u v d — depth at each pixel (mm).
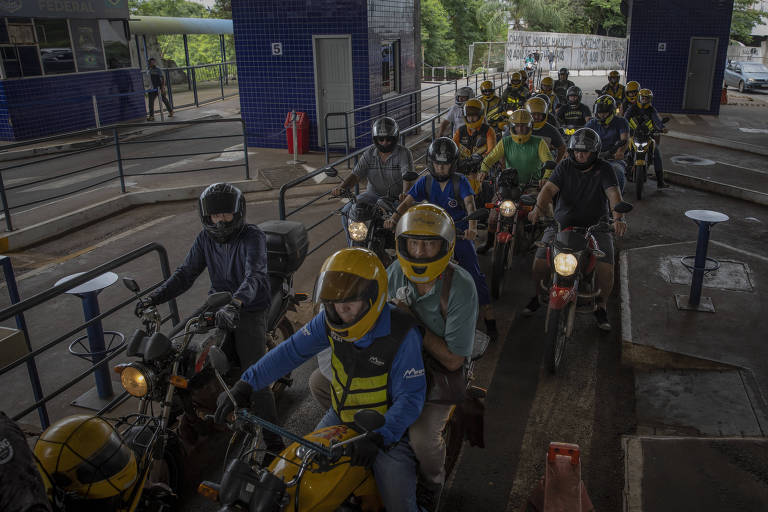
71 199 11078
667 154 15305
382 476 2910
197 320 3631
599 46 50281
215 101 24969
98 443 2814
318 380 3574
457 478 4055
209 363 3777
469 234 5516
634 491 3748
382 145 6484
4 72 15555
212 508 3834
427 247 3094
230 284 4332
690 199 11273
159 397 3486
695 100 22391
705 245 6215
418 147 16000
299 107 15383
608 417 4695
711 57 21812
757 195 10969
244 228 4242
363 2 14172
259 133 16047
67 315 6887
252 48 15266
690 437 4273
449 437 3639
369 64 14602
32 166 14258
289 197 11508
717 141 16672
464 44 51469
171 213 10906
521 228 7523
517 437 4488
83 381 5508
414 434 3062
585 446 4355
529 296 7047
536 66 37938
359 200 6457
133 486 3000
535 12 52156
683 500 3664
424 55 45750
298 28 14758
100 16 18109
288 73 15180
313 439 2865
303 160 14469
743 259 7836
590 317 6414
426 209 3227
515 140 7410
